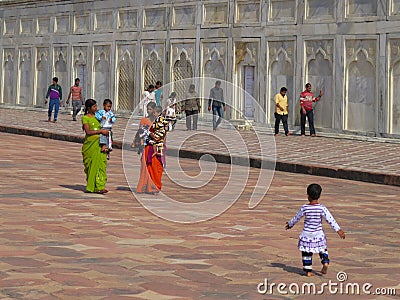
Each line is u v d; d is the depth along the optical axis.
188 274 8.85
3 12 48.06
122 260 9.42
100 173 15.20
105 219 12.24
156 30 37.28
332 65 29.56
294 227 12.13
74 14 42.34
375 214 13.85
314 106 30.27
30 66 45.91
